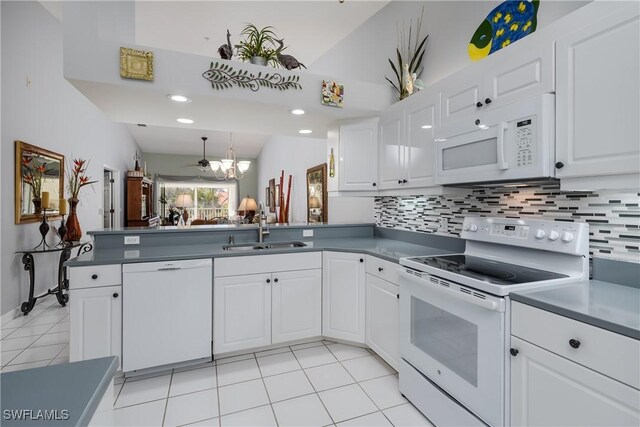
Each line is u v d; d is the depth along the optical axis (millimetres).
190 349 2225
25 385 607
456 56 2498
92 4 1938
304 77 2500
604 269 1521
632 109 1147
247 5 3188
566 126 1371
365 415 1790
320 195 4656
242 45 2566
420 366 1810
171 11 3279
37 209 3682
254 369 2262
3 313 3121
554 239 1604
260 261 2420
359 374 2201
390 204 3232
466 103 1904
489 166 1678
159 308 2135
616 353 981
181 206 7906
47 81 3932
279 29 3676
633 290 1360
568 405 1109
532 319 1237
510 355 1324
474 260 1943
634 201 1438
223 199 11078
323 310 2635
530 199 1917
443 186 2162
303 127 3174
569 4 1772
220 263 2303
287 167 6492
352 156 2934
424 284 1737
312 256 2594
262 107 2490
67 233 3635
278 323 2488
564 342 1125
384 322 2236
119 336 2051
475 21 2344
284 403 1891
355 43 3672
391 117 2631
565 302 1190
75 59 1909
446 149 1985
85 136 5113
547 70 1450
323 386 2062
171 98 2258
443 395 1639
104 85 1998
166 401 1902
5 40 3145
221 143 9469
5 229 3170
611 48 1210
